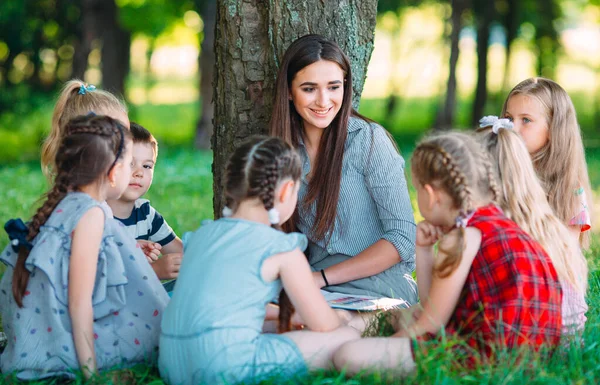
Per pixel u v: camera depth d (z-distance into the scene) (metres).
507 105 4.23
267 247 3.05
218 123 4.38
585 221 4.07
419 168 3.14
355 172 3.82
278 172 3.08
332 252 3.86
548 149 4.13
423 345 3.03
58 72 20.11
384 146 3.80
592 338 3.34
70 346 3.17
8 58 19.64
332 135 3.80
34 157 16.38
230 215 3.21
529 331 3.04
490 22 19.95
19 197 9.30
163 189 9.85
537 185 3.35
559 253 3.26
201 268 3.05
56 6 19.20
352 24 4.20
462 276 3.06
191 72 45.28
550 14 22.95
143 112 28.62
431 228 3.27
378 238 3.88
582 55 32.53
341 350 3.08
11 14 18.28
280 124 3.79
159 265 3.93
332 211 3.78
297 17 4.09
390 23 25.45
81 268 3.11
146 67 33.53
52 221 3.18
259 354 3.00
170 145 18.52
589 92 29.50
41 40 19.72
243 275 3.02
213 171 4.48
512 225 3.10
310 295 3.10
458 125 22.16
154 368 3.33
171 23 21.75
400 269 3.88
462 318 3.15
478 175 3.10
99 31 17.72
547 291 3.07
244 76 4.21
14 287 3.23
